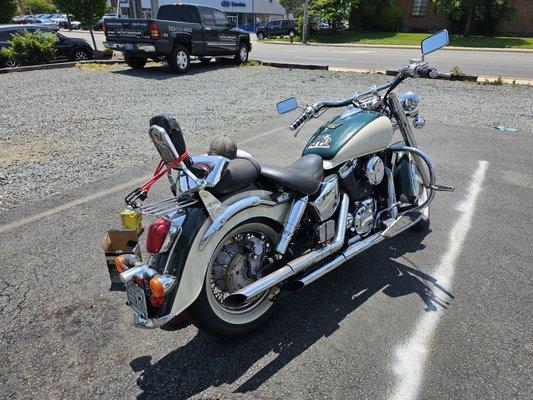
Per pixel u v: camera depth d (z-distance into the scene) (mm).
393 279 3246
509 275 3254
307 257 2723
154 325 2186
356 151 2971
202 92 10539
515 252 3561
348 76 12883
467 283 3172
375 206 3291
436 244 3715
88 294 3078
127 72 13727
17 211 4340
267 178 2551
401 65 16281
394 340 2627
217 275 2586
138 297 2223
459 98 9688
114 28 13398
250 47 16578
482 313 2850
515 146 6293
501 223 4043
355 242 3135
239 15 59250
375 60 18406
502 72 14203
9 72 13555
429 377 2352
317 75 13109
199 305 2379
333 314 2873
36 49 14930
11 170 5480
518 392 2248
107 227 4012
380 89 3357
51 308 2938
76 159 5898
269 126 7496
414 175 3564
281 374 2396
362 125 3035
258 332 2719
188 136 6918
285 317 2852
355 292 3102
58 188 4910
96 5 17641
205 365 2465
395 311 2889
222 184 2326
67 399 2250
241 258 2604
